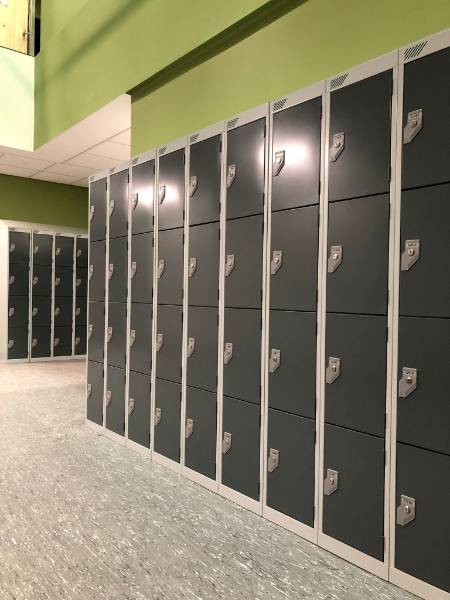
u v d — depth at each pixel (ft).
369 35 7.88
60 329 26.89
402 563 6.70
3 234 25.11
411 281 6.67
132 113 13.96
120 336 12.63
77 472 10.71
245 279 9.12
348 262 7.43
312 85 7.97
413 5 7.26
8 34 19.39
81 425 14.26
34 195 26.43
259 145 8.87
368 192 7.16
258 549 7.66
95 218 13.73
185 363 10.50
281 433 8.42
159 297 11.27
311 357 7.95
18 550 7.55
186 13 11.32
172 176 10.91
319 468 7.79
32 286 25.95
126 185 12.46
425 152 6.52
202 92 11.33
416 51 6.61
